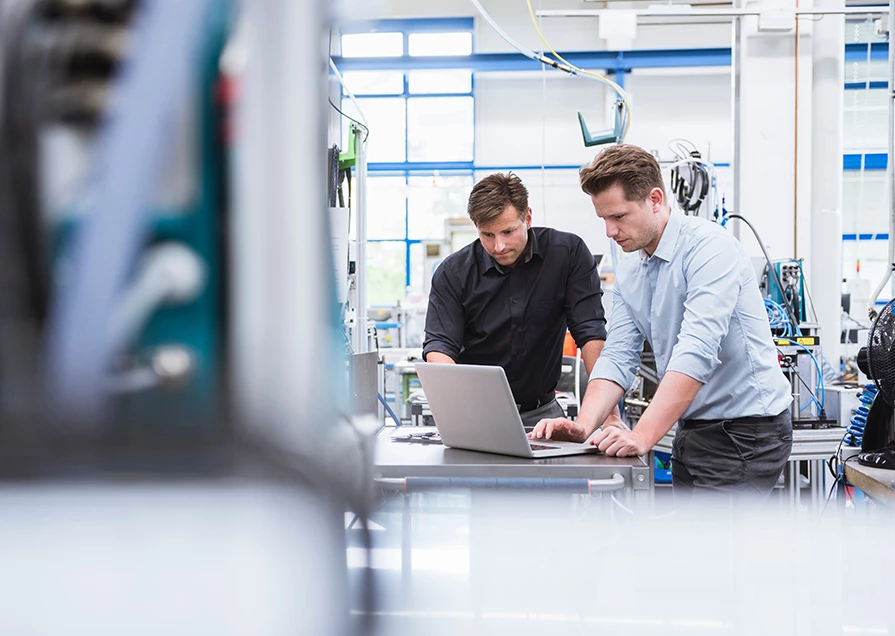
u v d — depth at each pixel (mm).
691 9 3883
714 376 1812
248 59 419
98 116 466
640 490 1499
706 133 8391
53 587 462
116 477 453
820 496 2936
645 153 1769
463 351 2434
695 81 8375
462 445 1718
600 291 2346
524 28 8305
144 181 418
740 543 808
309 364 421
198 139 457
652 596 758
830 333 4176
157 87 414
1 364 452
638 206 1738
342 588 455
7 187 448
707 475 1815
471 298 2344
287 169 415
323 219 430
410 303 6656
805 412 3328
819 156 4164
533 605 749
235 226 435
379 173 8617
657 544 792
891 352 1415
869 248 7895
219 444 445
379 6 494
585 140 3025
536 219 8539
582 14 3857
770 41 4012
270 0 417
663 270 1832
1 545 460
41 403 450
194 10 419
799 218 4059
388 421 2482
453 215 8641
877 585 833
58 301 457
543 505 1271
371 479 533
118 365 454
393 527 1326
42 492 457
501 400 1544
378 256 8727
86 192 459
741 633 741
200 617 456
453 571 800
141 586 458
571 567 785
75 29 460
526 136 8500
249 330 420
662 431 1651
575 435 1770
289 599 453
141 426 454
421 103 8562
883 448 1458
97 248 421
